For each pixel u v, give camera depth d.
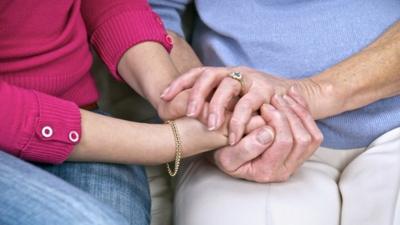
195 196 1.06
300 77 1.14
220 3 1.16
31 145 0.89
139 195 1.04
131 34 1.08
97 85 1.25
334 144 1.16
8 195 0.81
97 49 1.12
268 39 1.14
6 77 0.97
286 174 1.04
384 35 1.11
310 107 1.08
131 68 1.09
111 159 0.97
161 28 1.11
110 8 1.10
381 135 1.13
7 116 0.87
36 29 0.97
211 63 1.21
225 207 1.02
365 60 1.09
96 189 0.99
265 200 1.02
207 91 1.00
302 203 1.02
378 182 1.05
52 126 0.90
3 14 0.94
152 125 1.00
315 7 1.13
